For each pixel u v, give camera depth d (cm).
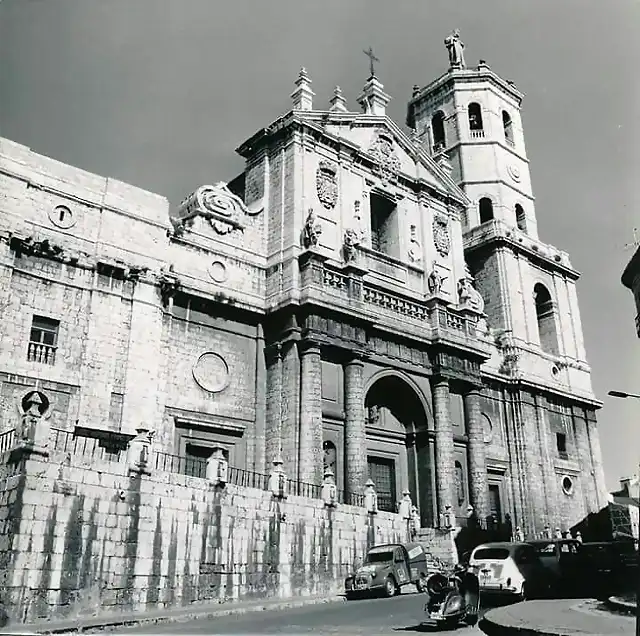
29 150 2698
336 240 3572
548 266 5072
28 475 1791
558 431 4656
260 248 3425
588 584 2211
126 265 2798
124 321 2755
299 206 3431
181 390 2906
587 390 4962
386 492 3575
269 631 1603
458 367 3850
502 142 5219
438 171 4325
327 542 2550
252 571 2261
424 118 5469
